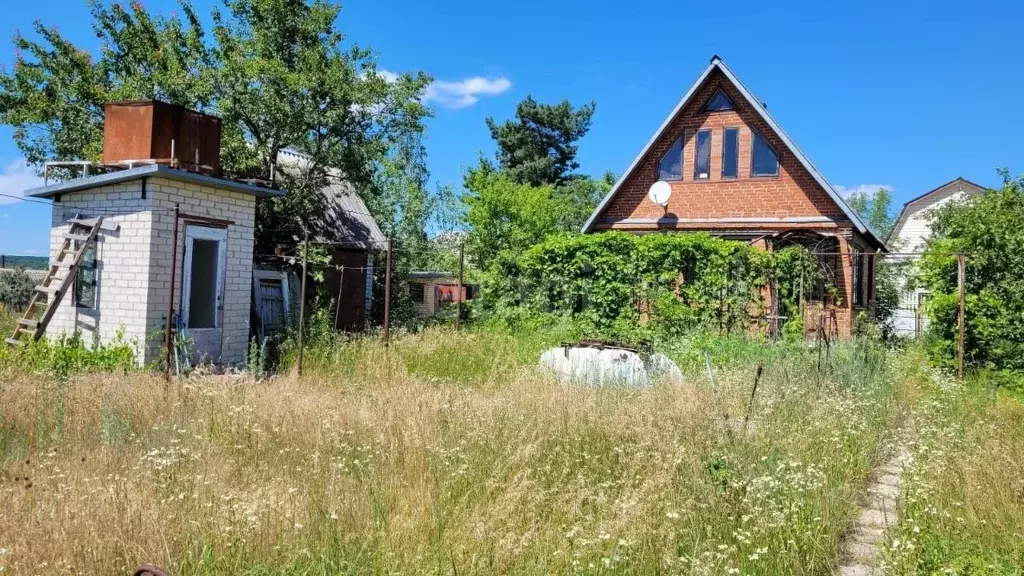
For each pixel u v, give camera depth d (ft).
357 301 67.36
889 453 25.99
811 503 17.62
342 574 13.19
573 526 15.48
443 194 100.42
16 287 66.13
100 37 66.18
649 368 36.35
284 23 61.87
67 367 34.32
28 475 17.93
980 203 51.90
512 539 14.43
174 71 57.52
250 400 25.82
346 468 18.85
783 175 67.97
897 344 56.44
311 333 44.75
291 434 21.90
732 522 16.26
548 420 24.03
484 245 88.12
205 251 42.60
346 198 74.23
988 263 43.09
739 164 69.67
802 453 21.98
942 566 14.66
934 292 46.47
